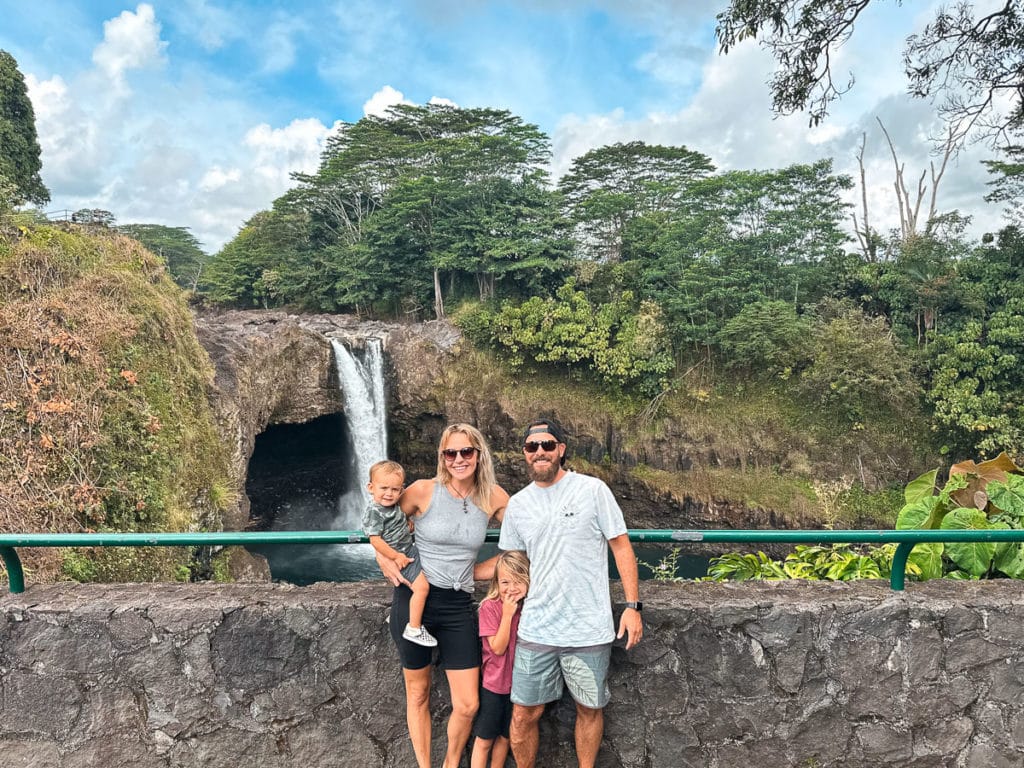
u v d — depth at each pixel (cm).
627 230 3114
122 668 232
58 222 1252
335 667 233
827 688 231
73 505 898
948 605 230
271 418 2134
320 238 4019
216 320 2464
